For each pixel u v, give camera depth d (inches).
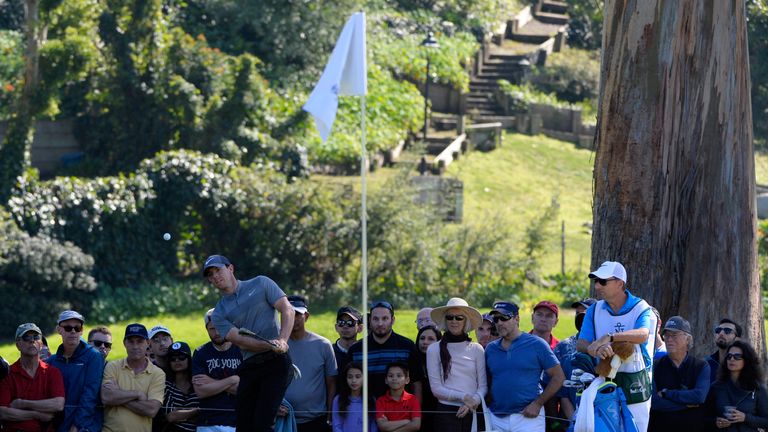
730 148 1090.7
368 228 2043.6
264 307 751.1
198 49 2428.6
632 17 1080.2
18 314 1823.3
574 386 772.6
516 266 2100.1
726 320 893.8
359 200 2079.2
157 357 897.5
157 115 2330.2
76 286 1893.5
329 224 2048.5
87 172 2335.1
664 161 1078.4
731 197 1090.7
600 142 1108.5
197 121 2330.2
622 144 1089.4
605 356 709.9
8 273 1828.2
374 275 2052.2
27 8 2091.5
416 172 2645.2
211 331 856.9
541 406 825.5
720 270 1083.9
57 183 1988.2
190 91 2324.1
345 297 2023.9
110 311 1932.8
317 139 2554.1
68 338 848.9
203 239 2105.1
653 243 1079.6
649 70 1077.8
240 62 2421.3
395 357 864.3
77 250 1908.2
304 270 2058.3
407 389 869.8
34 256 1838.1
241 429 751.7
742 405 857.5
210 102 2363.4
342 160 2561.5
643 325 722.8
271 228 2064.5
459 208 2406.5
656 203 1079.0
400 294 2042.3
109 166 2338.8
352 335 908.0
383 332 868.6
